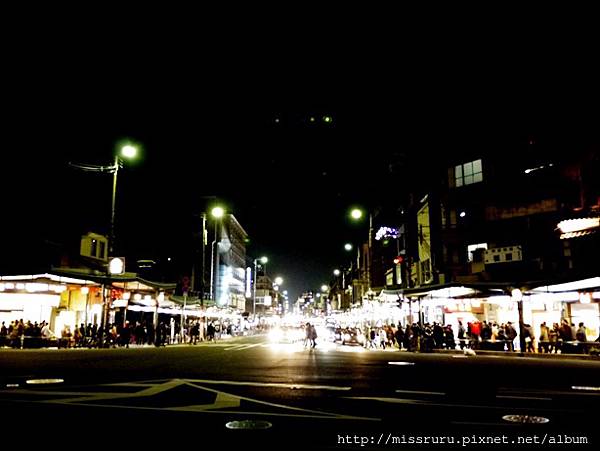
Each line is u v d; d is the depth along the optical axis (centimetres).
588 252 3219
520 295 2767
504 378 1470
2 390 1062
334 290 14538
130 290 3828
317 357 2405
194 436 644
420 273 5100
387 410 857
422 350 3272
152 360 2064
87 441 610
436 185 4562
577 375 1587
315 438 641
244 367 1742
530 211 3647
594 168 3222
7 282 3080
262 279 15462
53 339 3100
